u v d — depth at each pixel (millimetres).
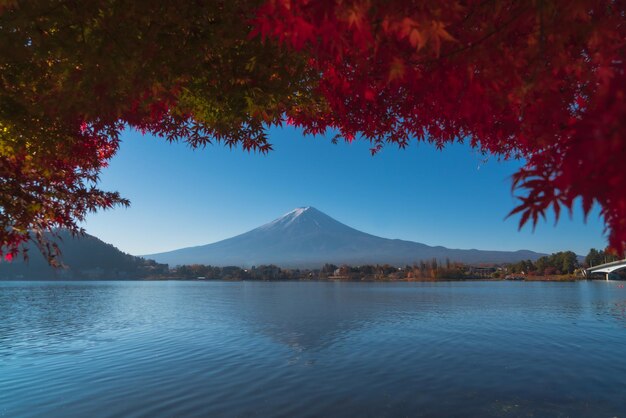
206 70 4062
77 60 3385
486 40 2020
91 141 5746
